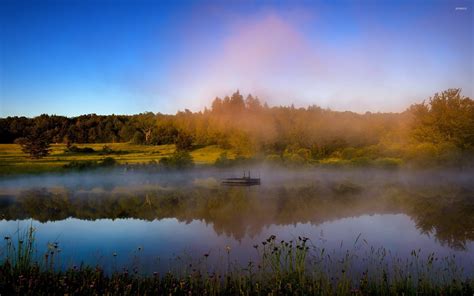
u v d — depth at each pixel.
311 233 21.20
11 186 50.56
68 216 27.77
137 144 134.38
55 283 11.48
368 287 11.55
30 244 14.58
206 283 11.68
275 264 14.18
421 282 11.59
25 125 151.00
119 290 11.09
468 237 20.00
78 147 118.25
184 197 39.00
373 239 19.61
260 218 26.23
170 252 17.14
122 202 35.47
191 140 122.81
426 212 28.31
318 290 11.01
